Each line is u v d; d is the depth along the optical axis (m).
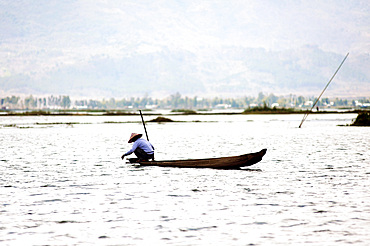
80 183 73.81
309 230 45.66
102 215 52.28
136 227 47.38
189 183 72.88
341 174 80.75
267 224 47.94
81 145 156.12
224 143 161.25
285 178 77.00
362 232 44.72
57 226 48.00
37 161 106.12
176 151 130.75
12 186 71.38
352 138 177.12
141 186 70.50
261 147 141.50
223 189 67.38
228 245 41.44
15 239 43.62
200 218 50.62
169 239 43.31
